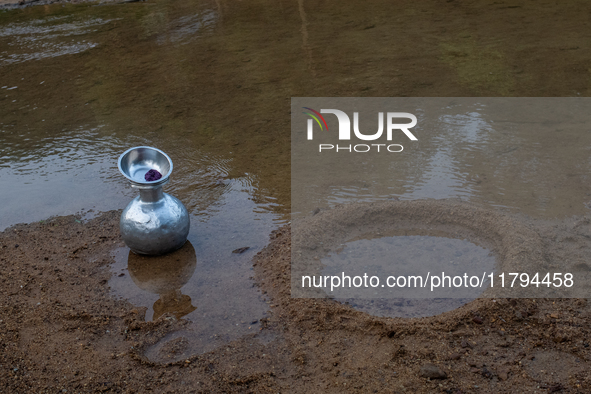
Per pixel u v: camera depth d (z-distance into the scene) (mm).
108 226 3840
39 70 6613
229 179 4227
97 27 8508
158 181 3467
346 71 5895
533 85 5266
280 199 4008
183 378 3029
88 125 5047
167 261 3586
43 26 8719
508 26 7273
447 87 5312
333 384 2986
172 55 6926
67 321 3256
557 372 2980
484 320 3168
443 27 7418
